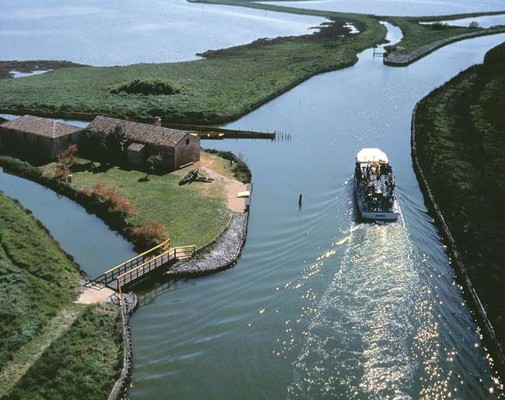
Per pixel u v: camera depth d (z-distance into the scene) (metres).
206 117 106.62
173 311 52.06
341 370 44.91
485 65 147.50
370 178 71.12
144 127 83.19
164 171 79.75
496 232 64.56
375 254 60.78
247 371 44.81
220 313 51.72
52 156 83.12
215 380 43.91
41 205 70.69
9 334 44.75
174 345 47.62
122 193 72.00
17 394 39.56
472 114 106.75
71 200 72.38
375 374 44.56
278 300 53.28
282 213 69.88
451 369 45.25
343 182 79.50
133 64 154.25
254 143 95.75
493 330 48.94
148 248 60.41
